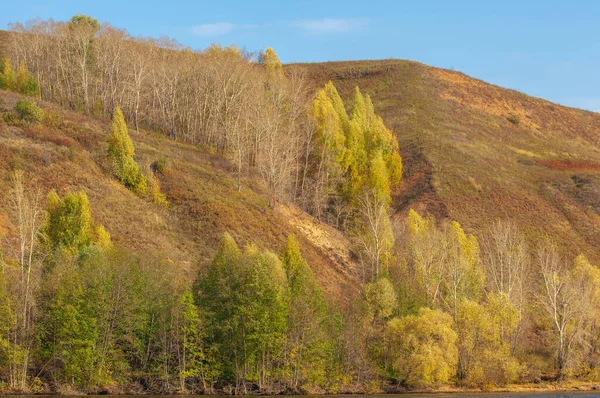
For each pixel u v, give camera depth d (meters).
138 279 52.16
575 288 66.56
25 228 51.12
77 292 48.44
